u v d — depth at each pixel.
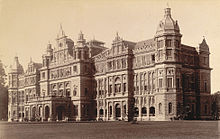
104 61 108.25
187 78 91.62
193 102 92.38
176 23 87.00
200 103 93.12
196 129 47.41
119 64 100.75
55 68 120.62
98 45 120.12
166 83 85.25
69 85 114.62
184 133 40.59
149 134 39.41
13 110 140.00
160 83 86.44
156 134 39.38
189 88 91.88
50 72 123.00
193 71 93.75
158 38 87.19
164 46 85.69
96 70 111.44
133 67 97.81
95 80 110.88
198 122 68.56
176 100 84.25
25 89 135.50
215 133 40.62
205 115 94.25
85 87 110.62
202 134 39.22
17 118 139.62
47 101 111.00
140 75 95.75
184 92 89.94
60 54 119.06
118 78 101.06
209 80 95.88
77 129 51.03
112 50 103.25
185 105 89.56
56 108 110.69
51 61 123.38
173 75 84.94
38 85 130.00
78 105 109.38
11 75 142.00
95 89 110.81
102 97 107.44
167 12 87.06
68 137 37.31
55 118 109.81
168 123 65.75
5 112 139.88
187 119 86.69
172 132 42.19
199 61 94.62
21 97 140.62
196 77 94.25
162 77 85.88
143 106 94.06
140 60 96.31
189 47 93.44
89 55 115.06
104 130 47.31
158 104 86.62
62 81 116.88
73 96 111.88
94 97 110.62
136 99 96.44
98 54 113.12
